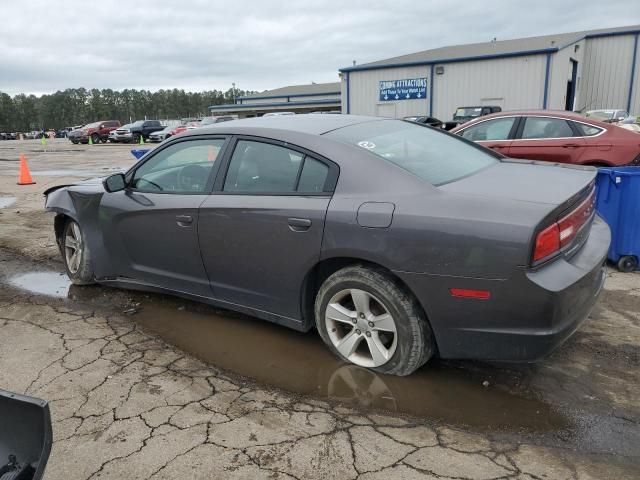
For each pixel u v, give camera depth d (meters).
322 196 3.13
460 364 3.28
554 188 2.92
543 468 2.32
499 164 3.66
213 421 2.74
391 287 2.94
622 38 31.02
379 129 3.63
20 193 11.37
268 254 3.34
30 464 1.52
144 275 4.20
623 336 3.57
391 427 2.66
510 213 2.62
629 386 2.98
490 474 2.29
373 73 29.81
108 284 4.60
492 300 2.64
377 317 3.07
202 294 3.89
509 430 2.62
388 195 2.93
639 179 4.68
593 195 3.28
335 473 2.33
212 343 3.69
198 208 3.63
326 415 2.78
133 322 4.09
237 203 3.43
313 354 3.49
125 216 4.14
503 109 26.45
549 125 7.77
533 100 25.62
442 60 27.39
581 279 2.68
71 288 4.93
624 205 4.79
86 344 3.70
